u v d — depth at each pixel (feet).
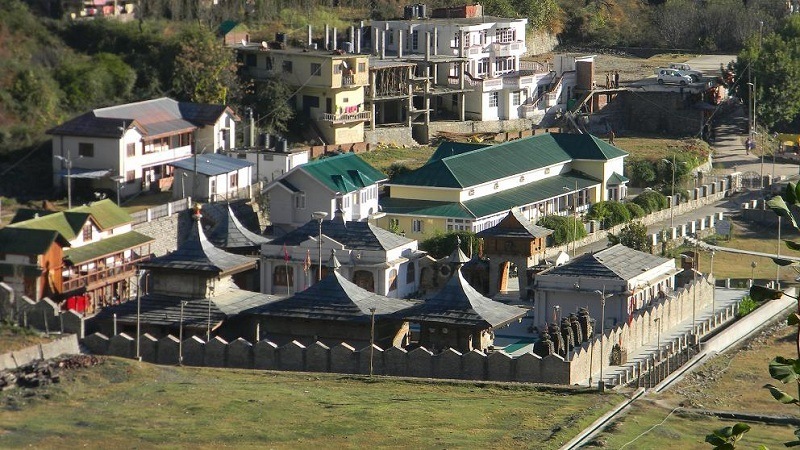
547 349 634.84
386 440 528.22
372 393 594.24
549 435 541.75
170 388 585.22
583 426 556.92
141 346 650.02
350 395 588.91
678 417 595.06
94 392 573.74
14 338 636.48
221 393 580.30
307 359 636.89
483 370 624.59
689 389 651.25
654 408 601.21
